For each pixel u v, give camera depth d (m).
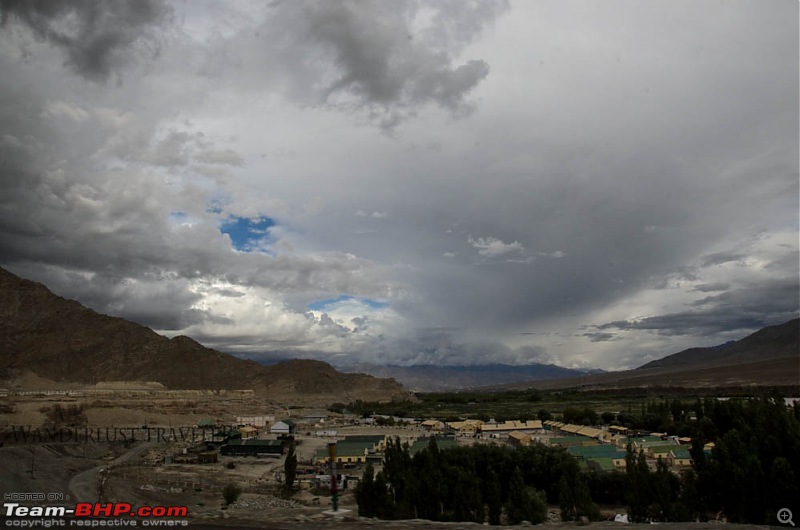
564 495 56.66
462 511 56.03
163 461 110.31
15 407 138.75
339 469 106.50
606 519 61.94
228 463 111.06
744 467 51.66
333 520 26.00
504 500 71.12
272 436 154.38
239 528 23.81
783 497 49.47
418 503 55.94
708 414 106.94
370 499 54.47
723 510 53.53
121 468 97.69
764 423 58.94
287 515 26.84
